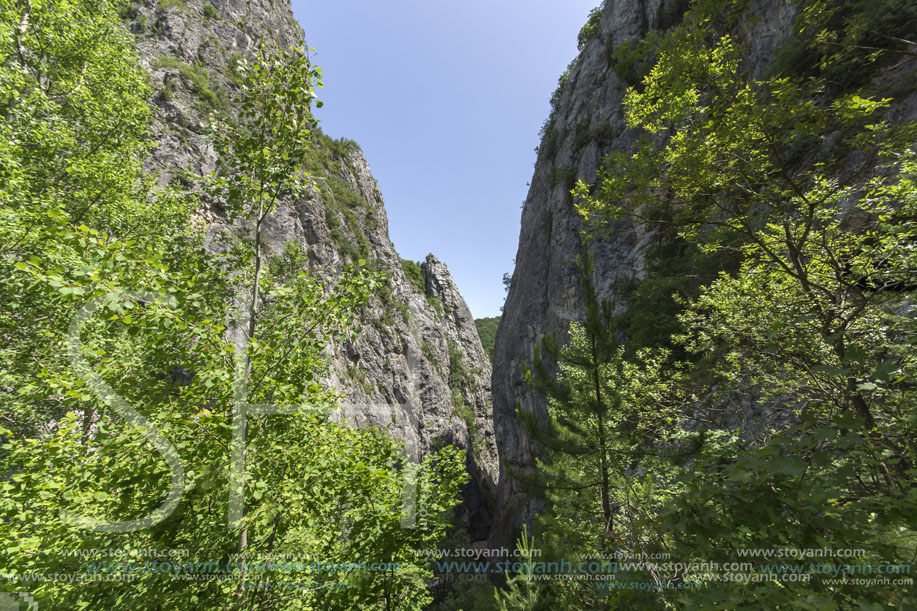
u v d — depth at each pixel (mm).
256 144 5816
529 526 27500
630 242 29328
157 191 11602
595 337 7500
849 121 5641
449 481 6887
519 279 47406
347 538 6180
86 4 11992
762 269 7750
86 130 11133
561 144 42906
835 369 2312
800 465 1964
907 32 9508
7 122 8523
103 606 3705
